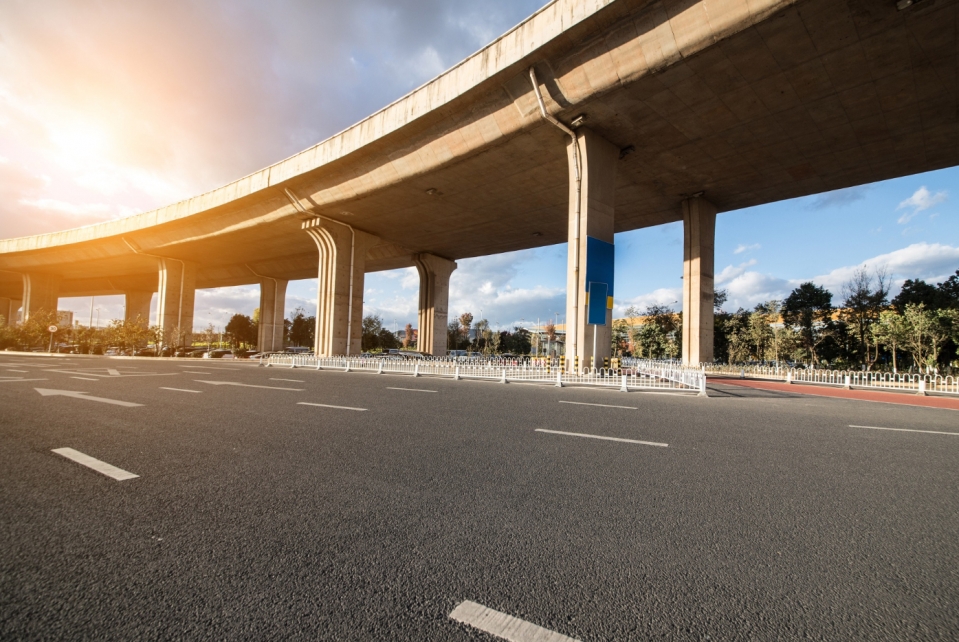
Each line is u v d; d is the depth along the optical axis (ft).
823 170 77.87
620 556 9.27
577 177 65.72
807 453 18.34
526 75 60.29
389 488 13.34
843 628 6.97
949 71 51.96
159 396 34.30
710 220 93.35
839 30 46.26
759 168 77.30
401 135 76.79
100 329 178.91
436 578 8.31
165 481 13.83
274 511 11.44
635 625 7.00
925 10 43.57
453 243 133.28
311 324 251.39
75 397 32.99
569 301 66.13
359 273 117.70
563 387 50.52
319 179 94.94
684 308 91.71
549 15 54.90
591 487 13.64
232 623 6.88
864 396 47.11
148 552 9.12
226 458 16.60
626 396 40.81
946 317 82.89
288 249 140.05
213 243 134.51
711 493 13.21
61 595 7.54
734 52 49.37
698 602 7.65
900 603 7.68
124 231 138.82
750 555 9.38
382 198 94.07
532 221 109.91
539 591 7.93
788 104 58.75
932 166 75.87
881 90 55.62
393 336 248.73
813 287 114.32
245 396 35.32
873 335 94.48
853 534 10.50
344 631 6.75
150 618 6.96
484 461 16.51
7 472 14.58
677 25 48.70
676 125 63.82
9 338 164.04
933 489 13.92
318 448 18.26
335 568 8.59
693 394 43.80
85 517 10.92
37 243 161.07
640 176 80.74
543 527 10.66
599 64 54.70
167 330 153.79
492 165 77.20
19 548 9.21
